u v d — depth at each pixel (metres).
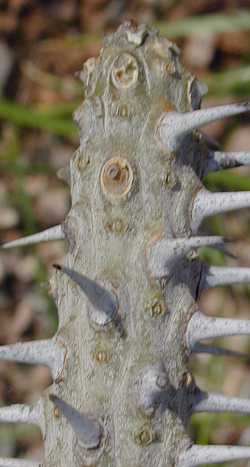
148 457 0.17
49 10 0.65
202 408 0.18
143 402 0.17
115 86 0.18
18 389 0.50
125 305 0.18
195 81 0.19
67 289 0.18
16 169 0.50
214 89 0.47
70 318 0.18
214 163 0.19
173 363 0.18
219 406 0.18
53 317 0.44
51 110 0.50
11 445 0.45
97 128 0.18
